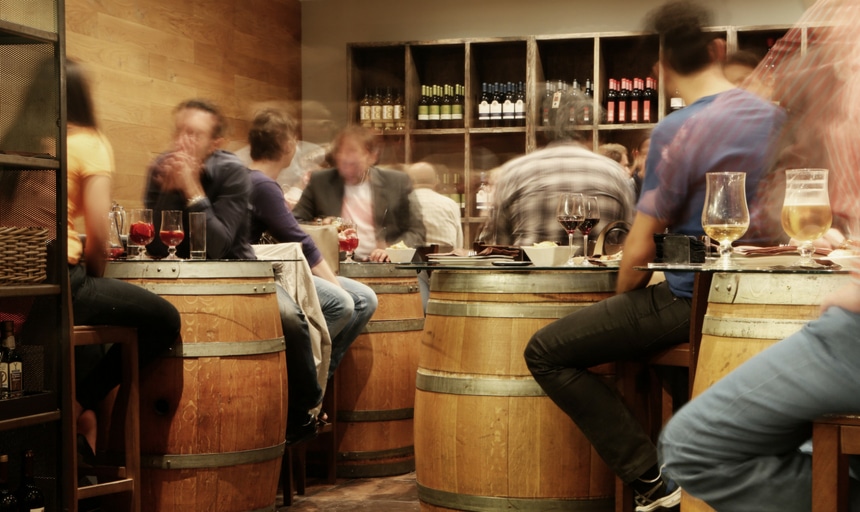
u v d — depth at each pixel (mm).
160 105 6125
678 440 1814
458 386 2898
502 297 2871
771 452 1751
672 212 2689
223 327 3248
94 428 3770
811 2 2322
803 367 1651
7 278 2699
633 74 7500
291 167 7129
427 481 3006
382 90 7922
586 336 2652
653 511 2635
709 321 2252
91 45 5457
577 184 4766
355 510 3777
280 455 3441
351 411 4340
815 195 2143
